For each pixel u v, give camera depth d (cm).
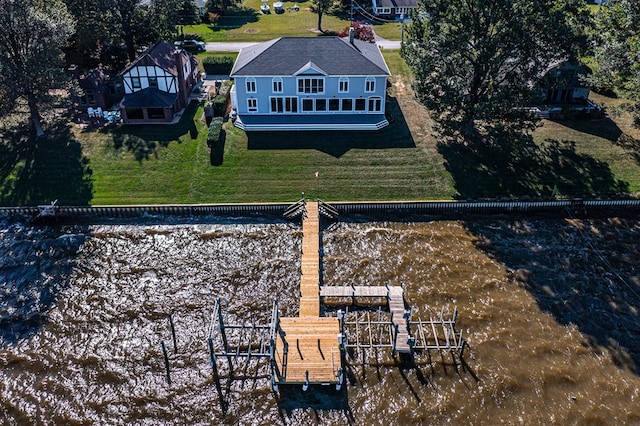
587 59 5759
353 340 3488
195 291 3878
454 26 4875
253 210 4581
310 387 3216
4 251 4234
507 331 3566
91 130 5531
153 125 5641
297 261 4128
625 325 3603
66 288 3919
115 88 6178
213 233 4403
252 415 3086
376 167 5019
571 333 3553
